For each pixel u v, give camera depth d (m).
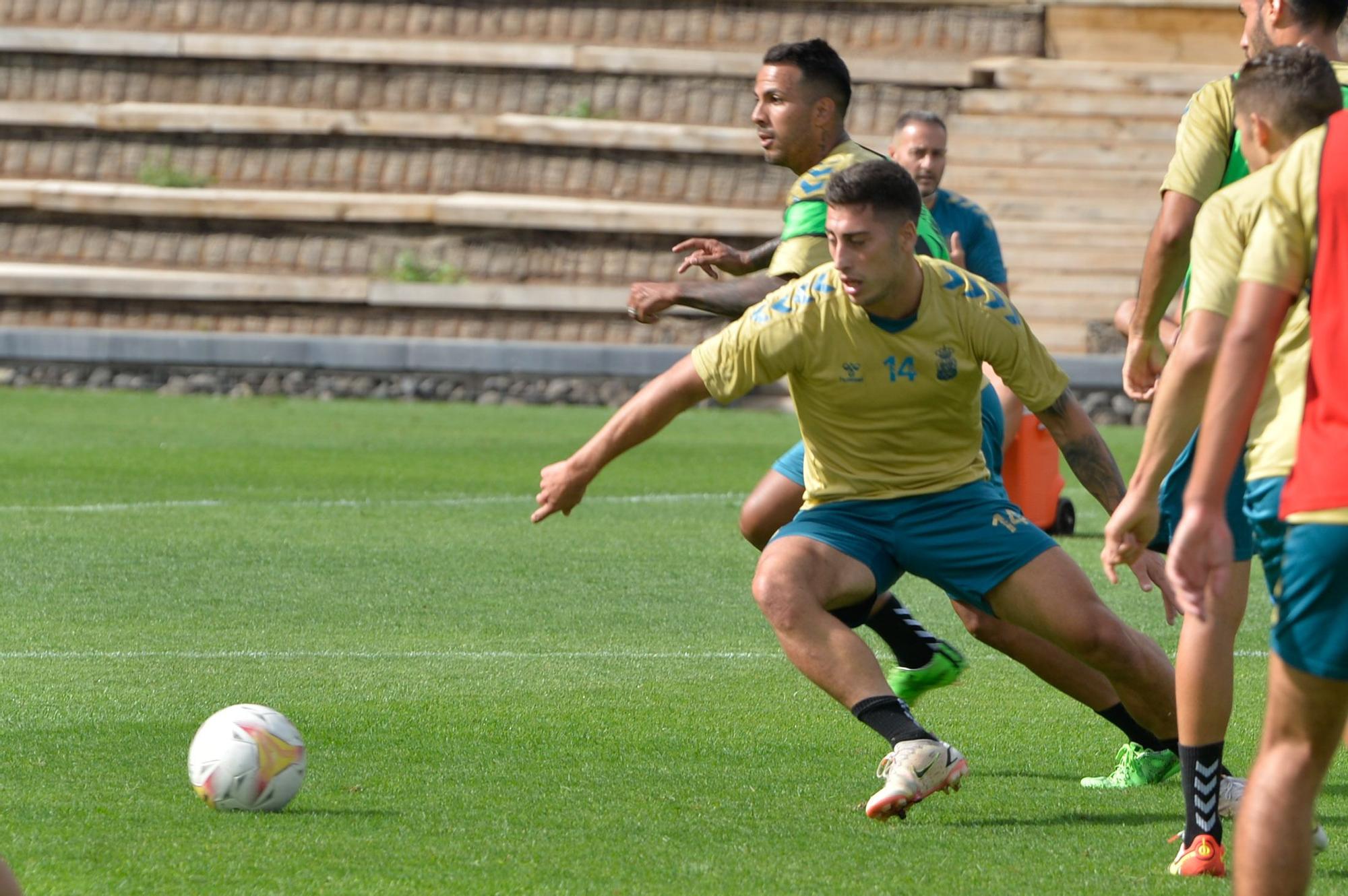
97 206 95.81
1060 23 100.06
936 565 17.67
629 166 98.25
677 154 97.81
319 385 82.00
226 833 15.84
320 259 95.69
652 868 14.99
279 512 43.12
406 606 30.80
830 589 17.36
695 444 64.00
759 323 17.42
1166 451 13.34
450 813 16.86
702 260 25.12
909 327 17.17
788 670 25.39
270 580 33.28
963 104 97.12
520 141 98.38
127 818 16.31
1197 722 15.38
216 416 70.69
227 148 100.94
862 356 17.25
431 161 99.69
